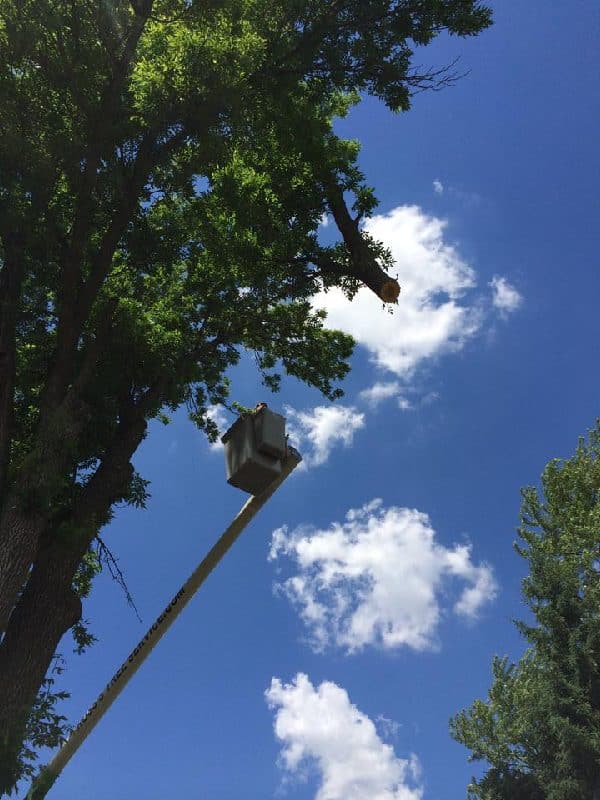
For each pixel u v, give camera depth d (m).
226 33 10.16
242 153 14.02
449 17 11.65
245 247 13.59
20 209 10.27
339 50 11.92
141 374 13.09
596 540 24.70
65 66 10.20
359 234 12.23
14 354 9.93
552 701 24.28
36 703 8.52
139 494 12.02
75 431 9.52
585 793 22.92
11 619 9.27
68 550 9.87
